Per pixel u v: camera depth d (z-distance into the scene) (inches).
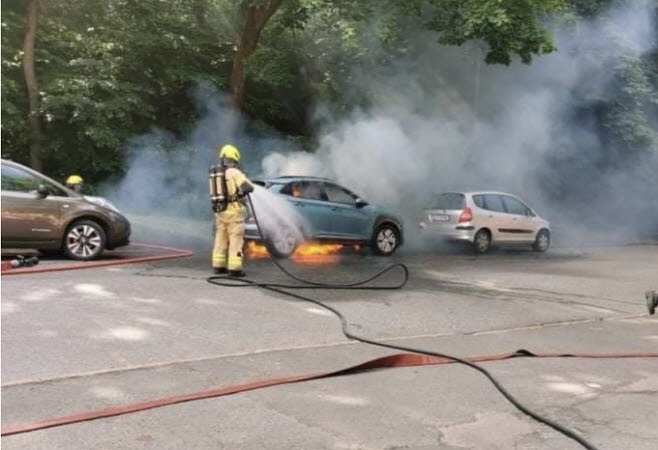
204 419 173.8
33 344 231.0
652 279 481.4
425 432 172.2
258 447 158.4
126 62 673.6
